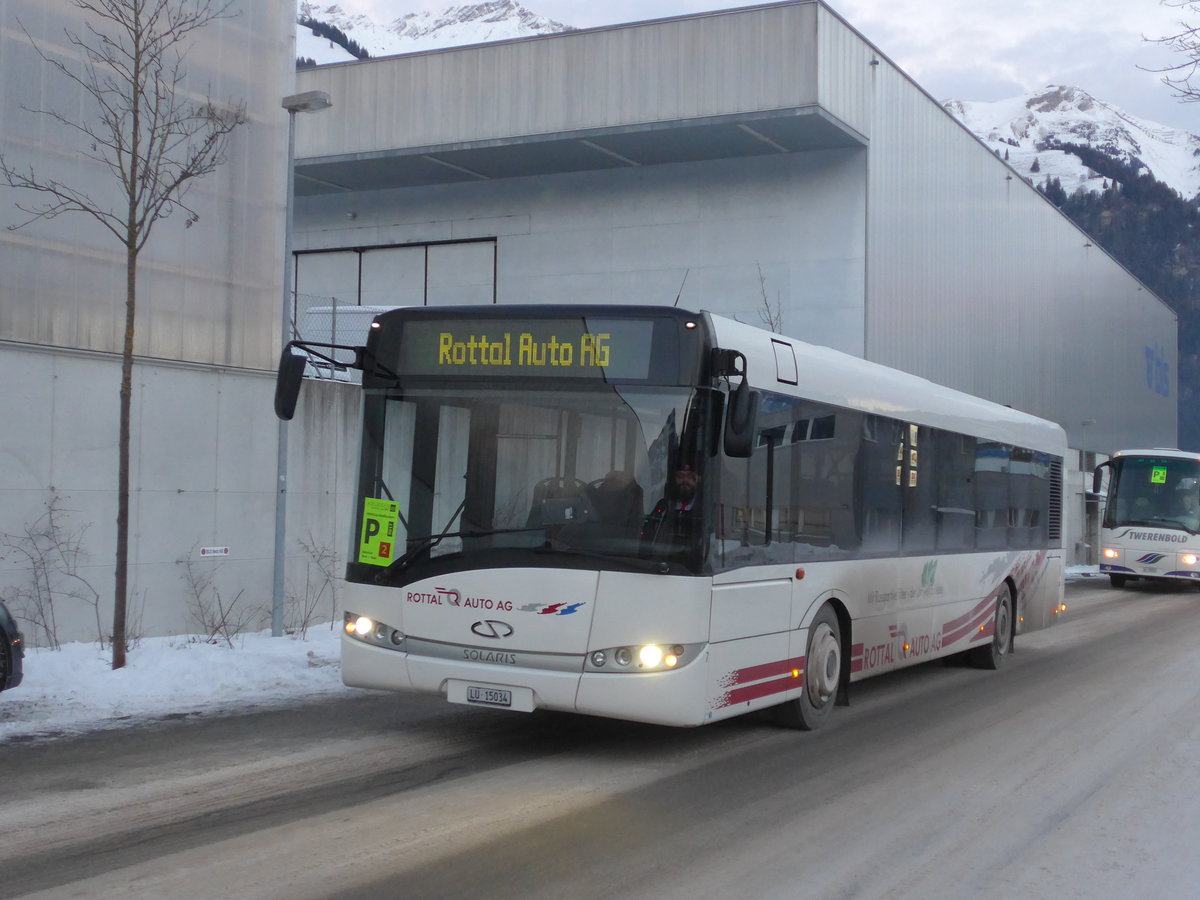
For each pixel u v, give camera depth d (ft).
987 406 46.09
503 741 28.73
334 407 53.93
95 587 43.68
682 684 24.91
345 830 20.57
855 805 23.63
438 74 89.56
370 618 26.96
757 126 81.61
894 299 90.79
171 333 47.52
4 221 42.16
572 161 91.25
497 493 26.21
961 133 106.32
